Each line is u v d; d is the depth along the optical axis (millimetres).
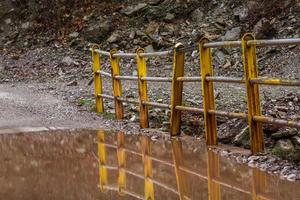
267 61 14422
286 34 15516
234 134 6930
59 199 4367
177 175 5199
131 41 18125
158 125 8461
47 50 18859
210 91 6570
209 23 17656
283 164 5426
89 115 9562
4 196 4465
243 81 5859
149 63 16500
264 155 5773
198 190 4645
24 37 19891
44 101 11188
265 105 9070
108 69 16344
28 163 5793
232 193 4523
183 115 8570
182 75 7285
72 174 5273
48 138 7391
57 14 20266
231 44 5969
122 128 8203
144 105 8148
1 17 20719
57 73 17031
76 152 6410
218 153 6191
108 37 18734
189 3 18859
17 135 7648
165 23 18484
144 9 19219
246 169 5367
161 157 6059
